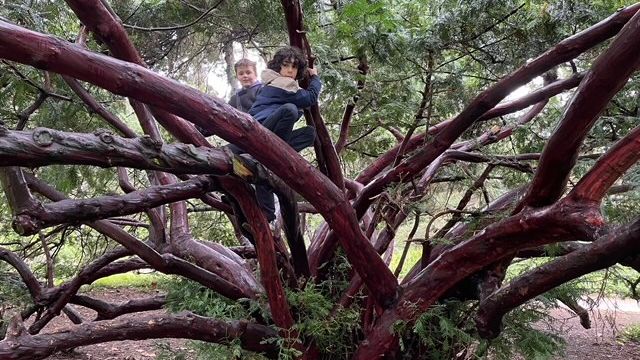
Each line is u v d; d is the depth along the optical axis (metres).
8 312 4.59
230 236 6.75
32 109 4.18
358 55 4.10
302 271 3.88
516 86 3.04
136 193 2.57
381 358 3.28
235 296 3.71
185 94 2.22
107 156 2.06
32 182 3.58
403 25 4.61
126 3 5.62
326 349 3.57
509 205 3.52
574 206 2.46
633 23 1.95
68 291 3.83
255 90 3.55
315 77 3.32
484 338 3.09
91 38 4.69
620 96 4.39
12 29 1.77
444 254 3.10
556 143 2.35
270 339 3.29
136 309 4.57
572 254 2.48
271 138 2.55
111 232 3.17
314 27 4.30
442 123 4.82
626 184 3.07
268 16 5.23
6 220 6.30
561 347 3.84
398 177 3.63
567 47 2.83
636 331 7.95
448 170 4.70
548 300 3.55
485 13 4.54
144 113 3.46
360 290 3.70
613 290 6.44
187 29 6.07
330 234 4.00
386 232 3.96
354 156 6.41
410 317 3.20
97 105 4.07
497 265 3.34
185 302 3.99
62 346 2.55
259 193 3.24
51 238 6.20
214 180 2.79
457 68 4.92
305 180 2.75
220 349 3.50
